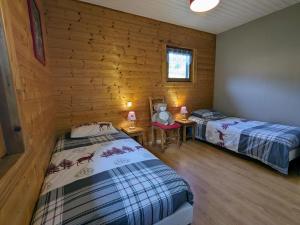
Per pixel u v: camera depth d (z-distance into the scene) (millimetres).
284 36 2932
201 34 3922
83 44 2625
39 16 1799
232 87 3920
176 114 3855
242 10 2938
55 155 1761
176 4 2674
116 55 2920
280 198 1797
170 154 2990
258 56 3354
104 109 2926
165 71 3516
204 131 3418
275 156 2289
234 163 2639
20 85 966
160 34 3342
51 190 1159
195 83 4023
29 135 1059
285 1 2676
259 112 3447
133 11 2891
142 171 1374
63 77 2537
